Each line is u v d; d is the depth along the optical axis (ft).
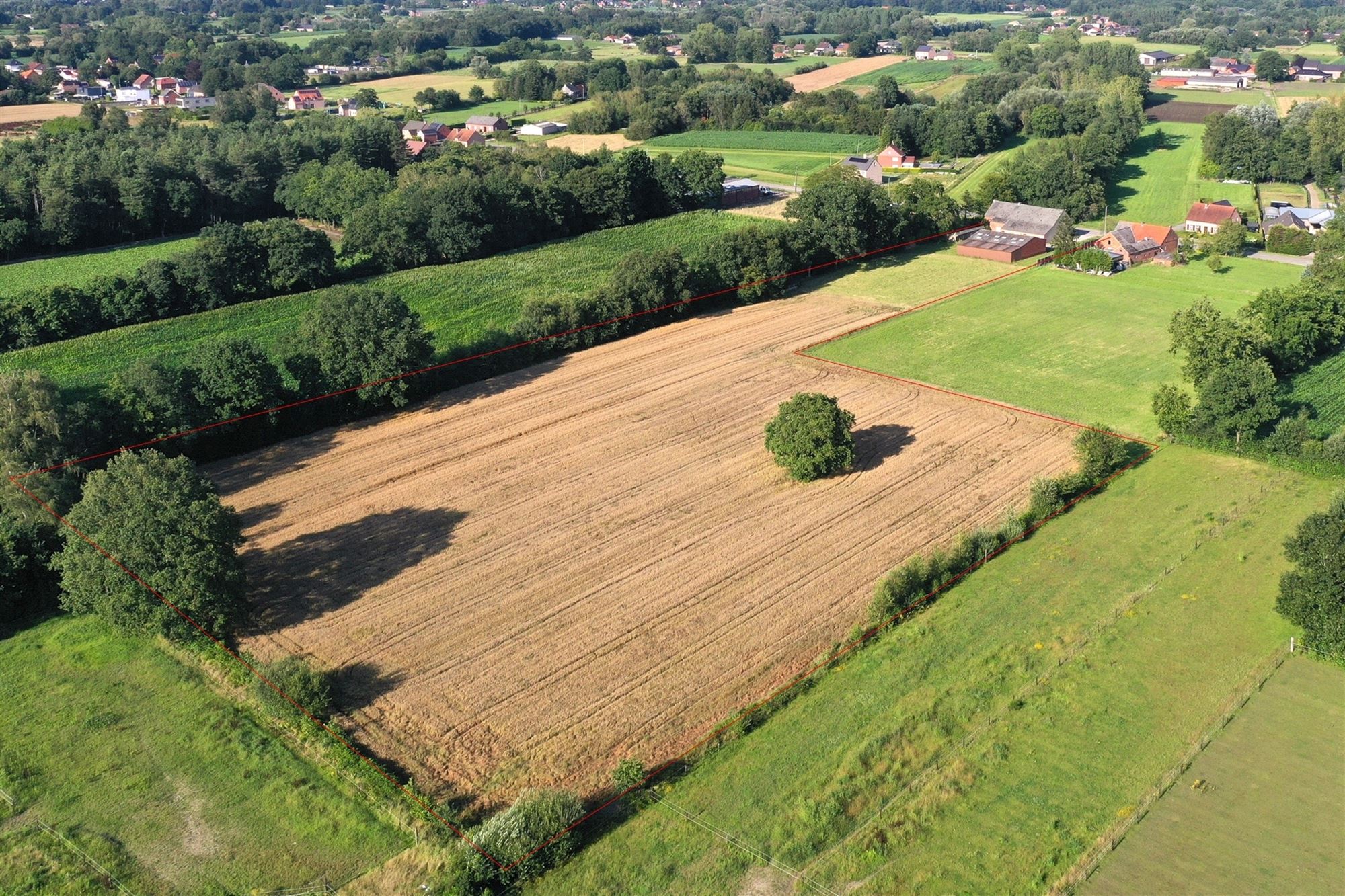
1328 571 151.94
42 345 263.29
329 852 120.88
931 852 119.85
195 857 120.37
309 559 183.42
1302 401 242.17
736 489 207.72
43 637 161.99
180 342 274.77
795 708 143.33
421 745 137.90
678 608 167.53
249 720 142.82
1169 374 265.95
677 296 310.45
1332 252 345.51
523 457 222.69
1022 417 240.32
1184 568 175.94
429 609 167.94
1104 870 117.29
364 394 237.66
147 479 162.91
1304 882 115.44
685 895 114.42
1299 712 141.79
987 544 179.01
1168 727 139.03
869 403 249.96
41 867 119.03
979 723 139.95
